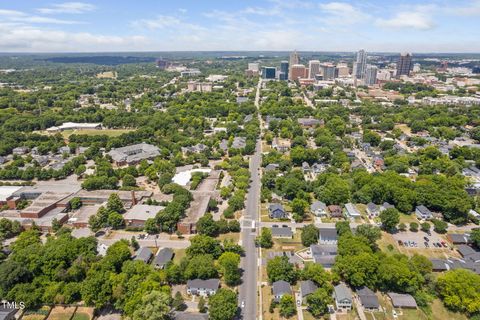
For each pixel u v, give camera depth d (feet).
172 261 465.06
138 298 371.76
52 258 433.48
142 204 623.77
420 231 566.77
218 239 536.83
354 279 415.44
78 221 567.59
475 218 598.34
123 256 451.12
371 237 496.23
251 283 437.99
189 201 627.05
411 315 389.19
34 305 388.98
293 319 381.60
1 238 517.55
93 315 379.76
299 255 496.23
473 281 397.19
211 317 362.94
